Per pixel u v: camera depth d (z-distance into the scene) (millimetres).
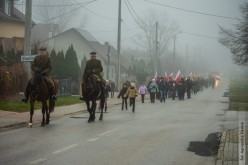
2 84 25281
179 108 29828
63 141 13414
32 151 11602
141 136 14859
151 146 12789
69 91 38406
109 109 28219
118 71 47312
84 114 23234
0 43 32625
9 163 10055
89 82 19281
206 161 10758
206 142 13797
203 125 18797
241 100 39562
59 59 40375
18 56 33812
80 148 12188
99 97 19875
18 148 12047
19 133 15133
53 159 10570
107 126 17719
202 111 27125
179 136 15062
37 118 19875
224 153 11539
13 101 25859
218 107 31078
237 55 36625
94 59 19969
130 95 26344
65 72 40031
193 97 47969
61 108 25578
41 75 17266
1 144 12719
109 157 10953
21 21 42656
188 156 11375
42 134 14938
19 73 26766
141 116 22938
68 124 18328
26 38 24656
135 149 12211
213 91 65750
